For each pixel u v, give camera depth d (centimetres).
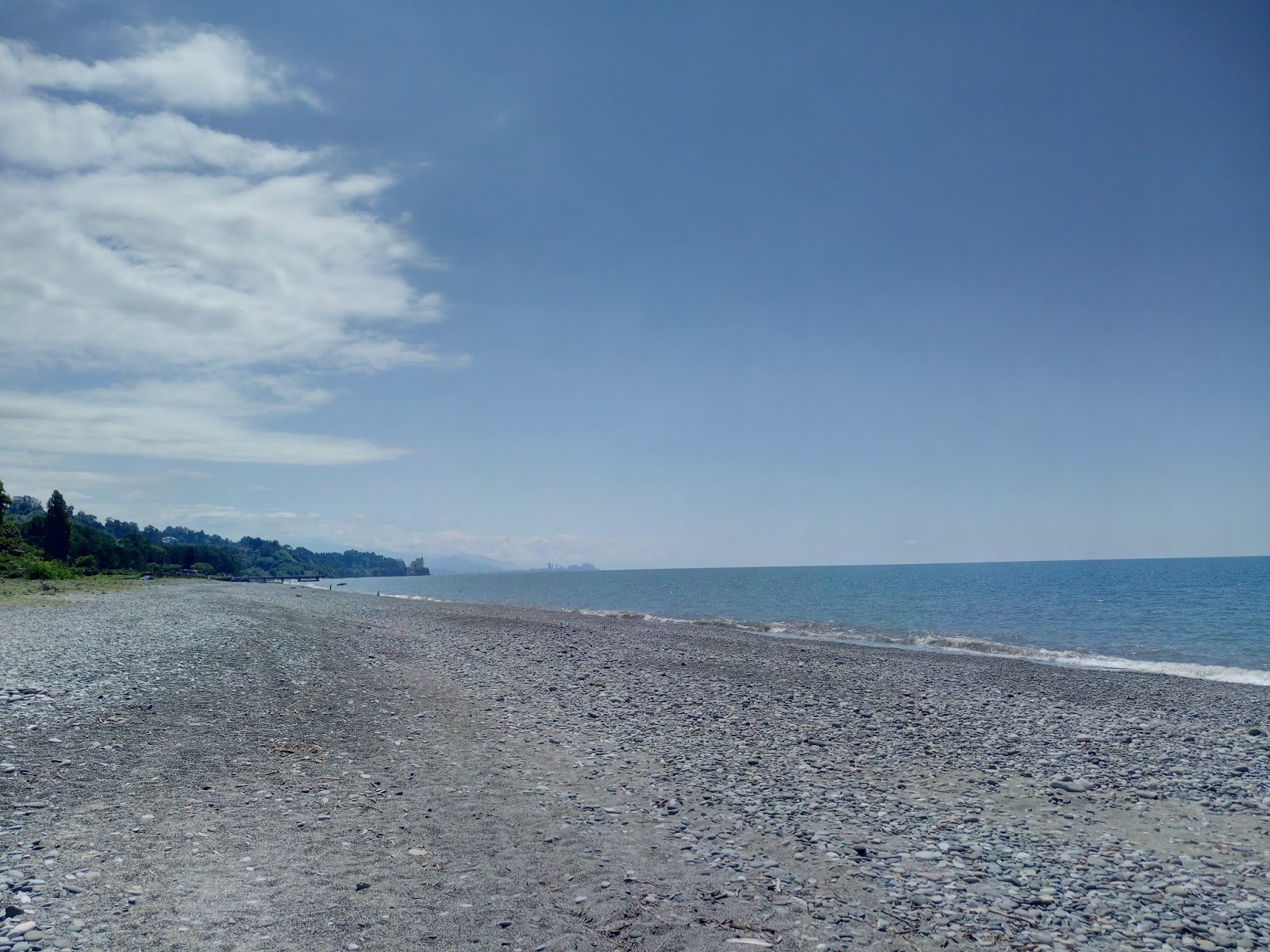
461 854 912
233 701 1730
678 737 1644
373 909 748
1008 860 987
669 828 1052
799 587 12425
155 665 2200
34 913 679
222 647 2778
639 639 3816
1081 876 941
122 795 1039
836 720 1881
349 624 4378
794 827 1083
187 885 770
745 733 1706
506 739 1545
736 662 2967
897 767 1459
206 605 5512
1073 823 1159
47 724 1392
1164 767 1509
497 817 1058
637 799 1184
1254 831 1140
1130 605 6562
